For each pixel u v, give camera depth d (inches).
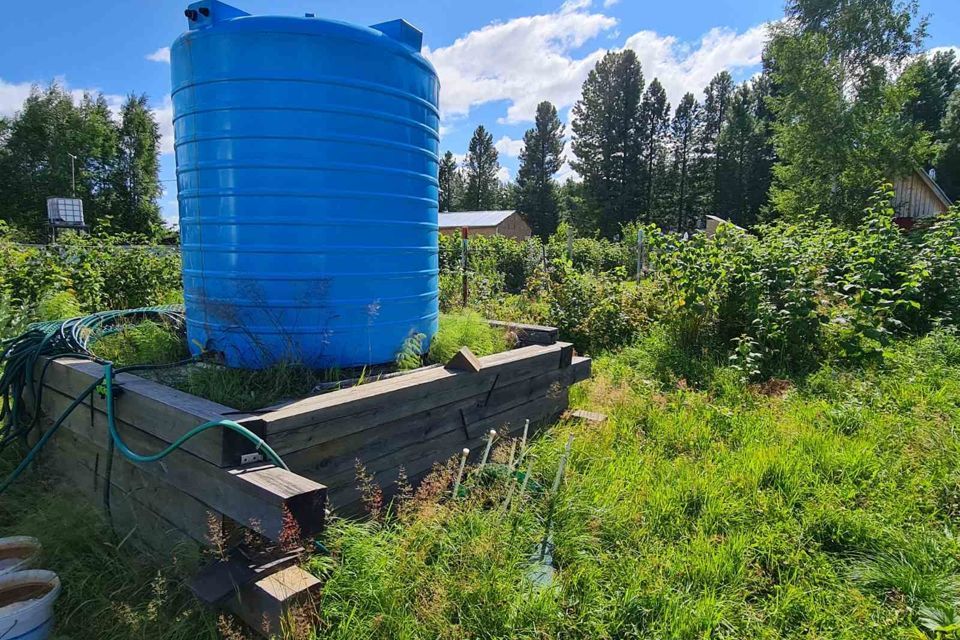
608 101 2025.1
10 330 185.2
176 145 122.9
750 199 1977.1
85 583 88.7
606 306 292.0
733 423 167.8
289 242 112.9
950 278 281.9
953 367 215.3
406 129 123.9
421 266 134.3
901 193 863.1
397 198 123.9
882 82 861.8
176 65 117.3
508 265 548.7
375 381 113.7
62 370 115.3
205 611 78.1
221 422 78.6
